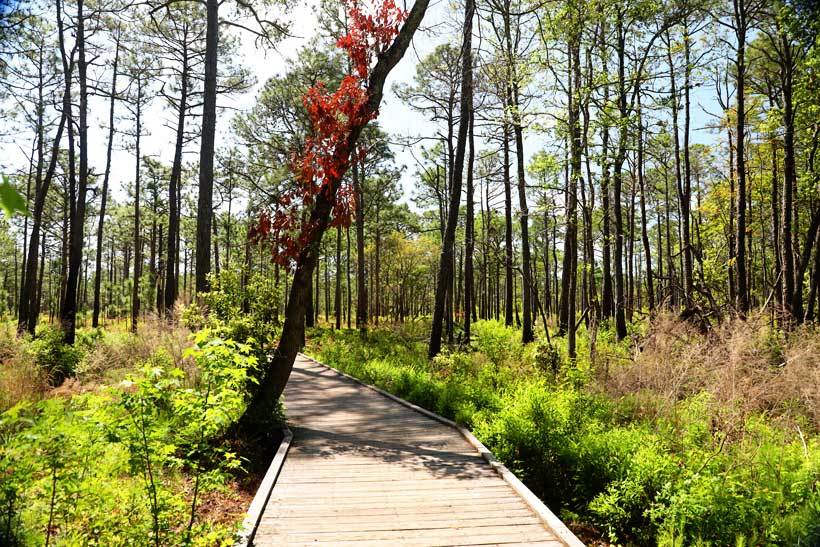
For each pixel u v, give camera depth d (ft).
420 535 14.24
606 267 55.88
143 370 11.60
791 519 16.21
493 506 16.38
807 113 47.52
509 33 41.04
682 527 16.02
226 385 13.73
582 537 18.04
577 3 37.58
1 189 4.03
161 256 117.50
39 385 30.32
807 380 26.40
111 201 113.70
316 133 26.30
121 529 11.51
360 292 86.28
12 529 10.94
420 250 123.03
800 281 49.98
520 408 24.45
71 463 12.23
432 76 65.46
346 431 26.61
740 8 47.75
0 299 84.74
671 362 31.76
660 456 20.20
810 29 40.42
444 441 24.52
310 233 25.27
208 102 42.27
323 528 14.67
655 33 41.65
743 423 22.34
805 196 53.57
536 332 62.54
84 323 91.40
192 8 64.69
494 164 84.99
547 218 82.43
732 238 74.02
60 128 59.36
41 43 58.44
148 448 11.57
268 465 21.93
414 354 55.42
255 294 31.32
